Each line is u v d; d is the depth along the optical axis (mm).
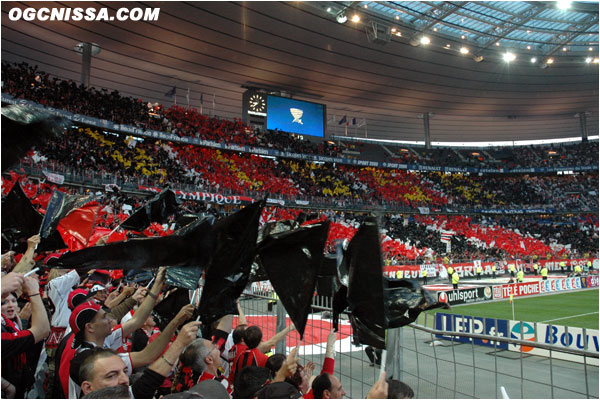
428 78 38938
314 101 43281
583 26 34281
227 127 36312
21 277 2791
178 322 3223
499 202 48406
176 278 2637
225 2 26453
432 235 39688
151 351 3152
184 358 3432
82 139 27156
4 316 3414
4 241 3941
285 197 35594
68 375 3217
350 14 28562
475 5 30156
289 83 38594
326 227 2758
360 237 2664
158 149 31703
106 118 28156
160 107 33688
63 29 27625
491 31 33906
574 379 8234
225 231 2646
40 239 3537
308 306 2717
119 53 31484
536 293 23766
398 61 35625
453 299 18828
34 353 3879
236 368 4328
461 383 7766
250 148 35688
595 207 47781
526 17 31688
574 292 25328
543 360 9812
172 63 33625
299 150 39250
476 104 45812
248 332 4363
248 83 38125
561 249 41719
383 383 2600
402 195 44062
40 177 21547
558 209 47688
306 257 2770
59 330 4156
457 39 33625
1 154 2590
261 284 15422
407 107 46000
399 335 4113
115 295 5289
